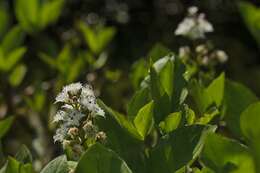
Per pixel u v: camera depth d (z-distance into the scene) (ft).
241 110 12.73
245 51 36.91
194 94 12.96
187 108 11.96
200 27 17.95
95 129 10.61
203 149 10.16
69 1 38.37
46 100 20.97
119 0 39.45
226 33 37.78
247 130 10.12
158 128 12.01
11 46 20.97
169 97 12.00
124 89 23.53
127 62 35.19
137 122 11.43
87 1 39.01
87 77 21.89
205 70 17.63
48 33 35.29
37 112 20.43
